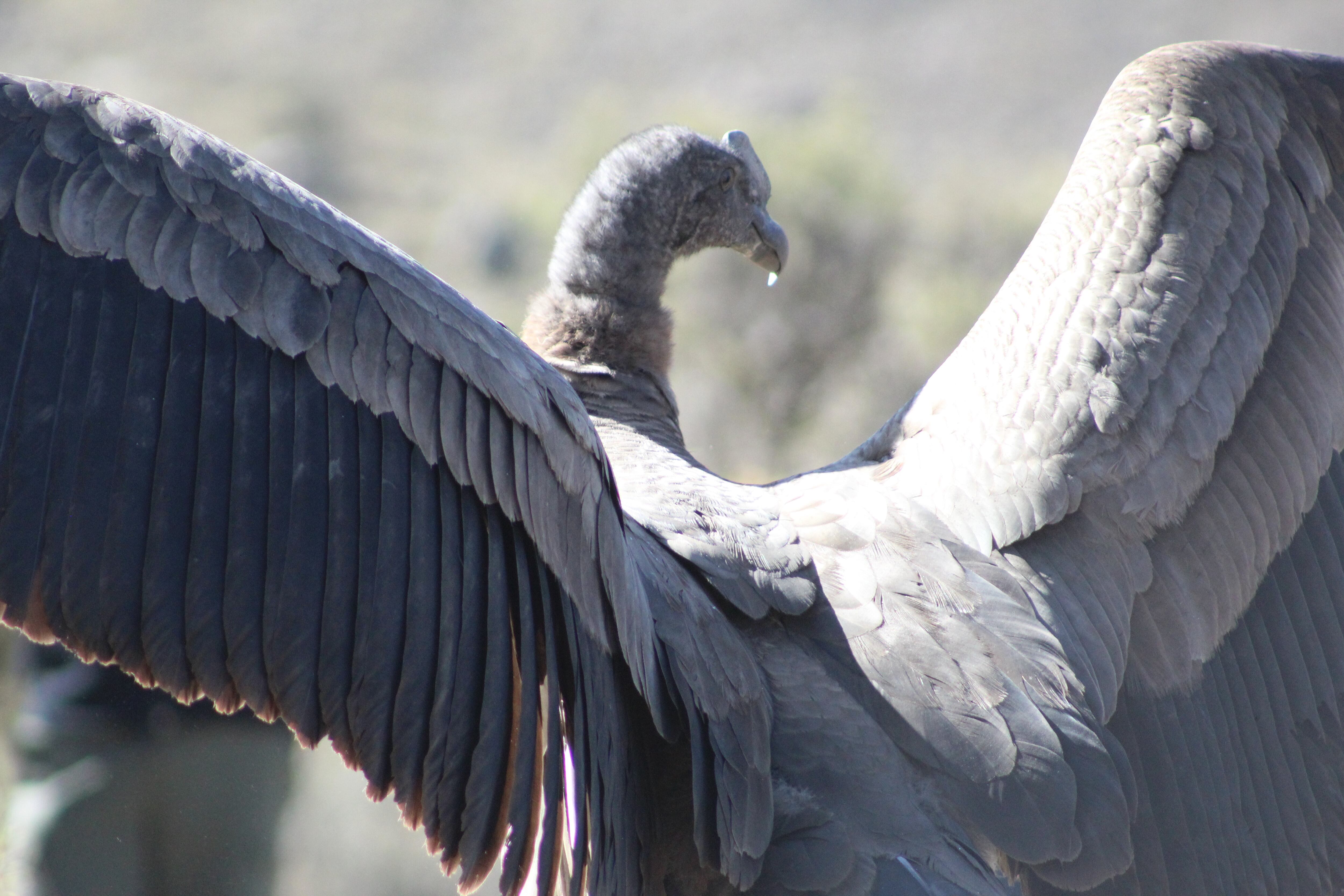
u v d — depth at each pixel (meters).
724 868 6.05
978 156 74.81
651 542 6.91
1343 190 8.33
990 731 6.43
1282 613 7.25
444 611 5.81
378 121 82.69
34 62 89.88
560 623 6.11
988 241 39.00
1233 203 7.95
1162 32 86.56
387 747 5.73
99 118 5.59
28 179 5.43
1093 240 7.89
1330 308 7.91
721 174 9.47
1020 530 7.05
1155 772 6.79
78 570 5.29
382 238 6.09
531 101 87.25
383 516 5.71
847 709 6.53
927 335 34.22
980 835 6.30
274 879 12.55
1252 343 7.58
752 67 88.62
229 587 5.47
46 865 11.69
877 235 35.72
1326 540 7.45
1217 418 7.36
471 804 5.90
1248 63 8.51
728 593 6.80
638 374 9.05
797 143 38.59
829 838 6.16
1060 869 6.27
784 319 33.56
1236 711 7.05
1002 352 7.69
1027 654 6.68
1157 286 7.64
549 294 9.30
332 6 99.62
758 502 7.55
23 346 5.32
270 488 5.55
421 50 94.81
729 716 6.36
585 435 6.32
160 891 11.96
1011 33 88.12
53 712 12.05
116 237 5.48
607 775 6.21
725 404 32.38
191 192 5.62
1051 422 7.29
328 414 5.67
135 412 5.41
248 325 5.59
